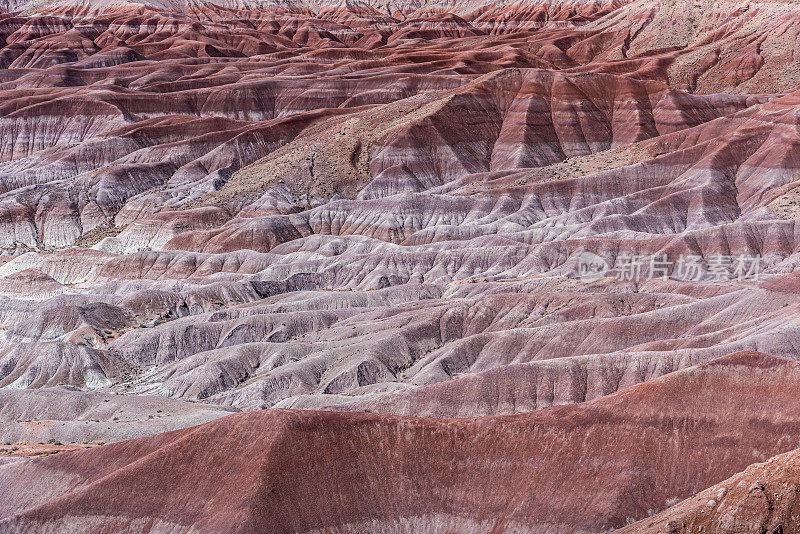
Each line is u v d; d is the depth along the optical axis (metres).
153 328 108.12
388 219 158.38
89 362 99.75
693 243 123.81
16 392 87.38
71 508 55.25
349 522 53.06
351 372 90.88
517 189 160.38
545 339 92.25
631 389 57.25
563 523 51.81
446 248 138.38
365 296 115.25
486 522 53.25
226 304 122.56
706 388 55.94
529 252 130.12
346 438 56.12
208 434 56.84
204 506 53.34
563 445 55.34
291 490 53.31
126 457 58.94
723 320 88.75
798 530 40.22
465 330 100.56
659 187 153.75
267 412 57.00
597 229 139.75
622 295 99.94
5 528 54.97
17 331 113.50
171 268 143.38
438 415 76.69
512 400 77.44
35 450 68.88
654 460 53.31
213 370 94.50
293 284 129.38
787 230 125.31
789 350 74.44
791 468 42.41
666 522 44.19
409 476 55.19
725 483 44.22
